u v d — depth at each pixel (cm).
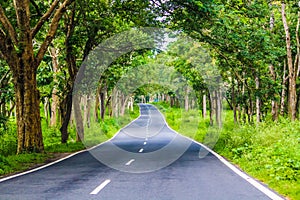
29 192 827
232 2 1839
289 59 2430
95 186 908
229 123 3572
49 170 1227
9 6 1945
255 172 1105
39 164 1429
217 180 1000
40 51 1794
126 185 923
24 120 1745
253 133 1972
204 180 1001
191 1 1683
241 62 2244
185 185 920
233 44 2000
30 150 1730
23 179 1027
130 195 793
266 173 1059
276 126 2028
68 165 1370
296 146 1370
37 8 2039
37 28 1795
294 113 2419
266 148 1438
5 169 1204
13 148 2489
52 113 4025
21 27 1720
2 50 1736
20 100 1753
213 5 1702
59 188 880
